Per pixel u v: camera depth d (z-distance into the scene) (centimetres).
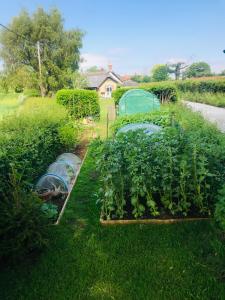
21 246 360
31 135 614
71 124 1098
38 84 3450
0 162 438
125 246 396
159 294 308
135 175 435
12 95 3725
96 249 392
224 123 1402
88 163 805
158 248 387
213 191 455
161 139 491
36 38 3544
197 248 381
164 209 481
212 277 327
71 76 3391
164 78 8494
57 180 590
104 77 6091
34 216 379
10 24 3544
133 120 1076
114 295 310
